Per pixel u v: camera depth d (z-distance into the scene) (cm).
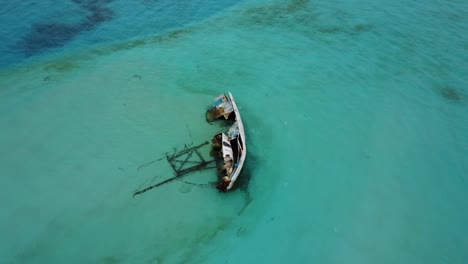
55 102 2594
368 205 1867
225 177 1836
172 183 1970
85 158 2148
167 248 1675
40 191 1961
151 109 2506
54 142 2266
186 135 2278
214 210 1836
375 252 1661
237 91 2653
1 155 2175
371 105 2505
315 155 2145
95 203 1889
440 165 2083
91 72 2922
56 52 3219
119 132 2323
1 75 2909
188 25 3578
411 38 3181
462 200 1900
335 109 2477
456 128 2320
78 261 1634
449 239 1723
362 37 3222
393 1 3809
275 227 1758
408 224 1783
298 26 3431
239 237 1714
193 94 2642
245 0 4038
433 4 3722
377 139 2245
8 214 1842
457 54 2967
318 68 2862
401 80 2717
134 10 3888
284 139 2255
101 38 3419
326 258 1634
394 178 2006
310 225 1769
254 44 3191
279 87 2681
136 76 2852
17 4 3941
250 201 1881
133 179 2005
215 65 2942
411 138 2253
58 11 3856
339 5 3778
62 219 1816
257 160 2109
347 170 2052
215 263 1612
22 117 2461
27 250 1686
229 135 2155
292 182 1983
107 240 1717
